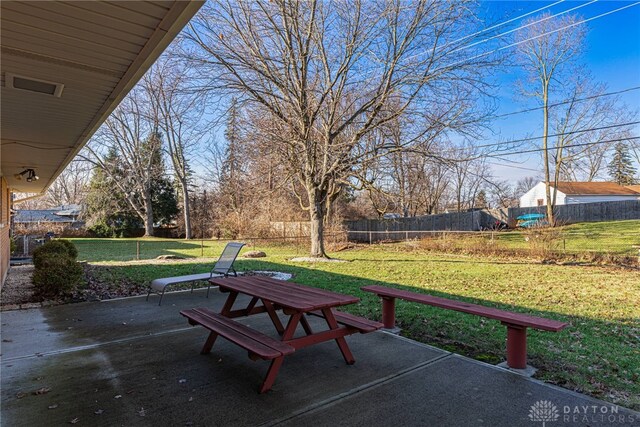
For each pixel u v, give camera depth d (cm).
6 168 779
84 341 382
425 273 888
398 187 1716
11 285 718
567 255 1189
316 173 1210
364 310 504
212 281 407
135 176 2664
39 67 272
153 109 2411
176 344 373
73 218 3167
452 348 360
